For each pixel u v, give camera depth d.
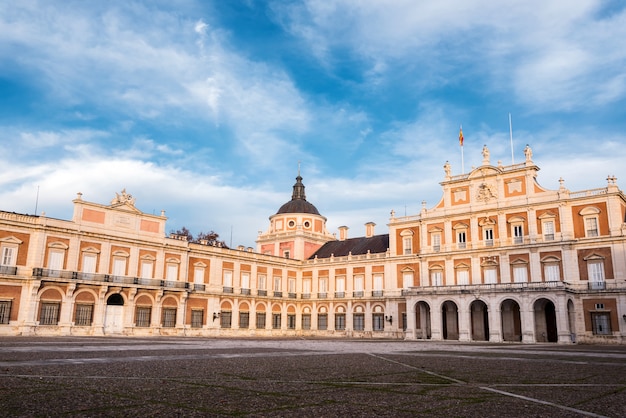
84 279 56.16
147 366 17.81
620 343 52.97
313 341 49.56
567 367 20.31
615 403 11.33
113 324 58.66
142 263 61.94
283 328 79.06
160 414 9.30
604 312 54.50
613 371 18.70
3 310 50.25
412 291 63.56
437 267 67.88
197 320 67.06
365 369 18.42
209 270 69.50
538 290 53.88
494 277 62.69
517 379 15.73
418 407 10.51
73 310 54.72
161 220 64.62
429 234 69.69
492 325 56.53
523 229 61.53
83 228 56.84
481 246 64.38
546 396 12.23
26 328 50.72
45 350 25.27
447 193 68.81
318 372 17.03
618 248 54.75
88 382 13.20
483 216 64.88
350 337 73.00
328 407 10.33
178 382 13.66
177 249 65.56
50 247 54.00
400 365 20.48
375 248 78.94
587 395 12.46
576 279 56.84
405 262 71.56
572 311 56.09
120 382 13.39
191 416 9.20
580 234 57.72
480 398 11.79
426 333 64.31
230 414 9.47
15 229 51.91
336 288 78.56
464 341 56.75
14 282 51.19
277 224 91.94
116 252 59.56
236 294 71.94
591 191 57.81
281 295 79.50
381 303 72.75
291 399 11.24
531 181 61.84
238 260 73.50
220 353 26.00
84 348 27.72
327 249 87.19
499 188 64.12
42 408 9.55
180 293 64.94
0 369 15.61
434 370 18.48
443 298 60.97
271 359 22.33
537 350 35.31
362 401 11.13
